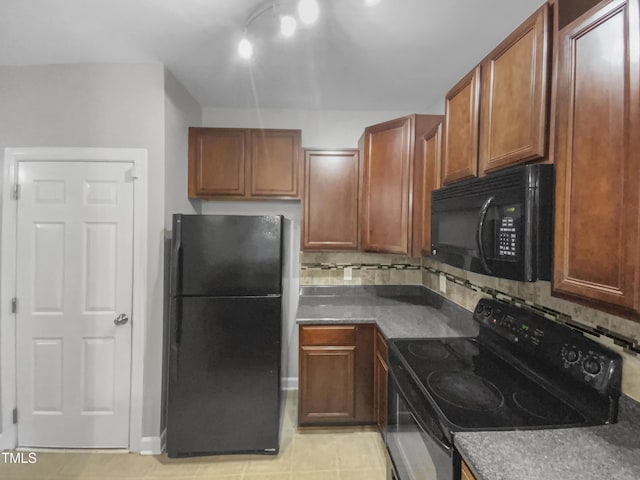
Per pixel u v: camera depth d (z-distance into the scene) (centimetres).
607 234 69
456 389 109
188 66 192
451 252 133
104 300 191
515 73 101
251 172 234
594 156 72
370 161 218
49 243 190
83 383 191
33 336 190
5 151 188
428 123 193
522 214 90
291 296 268
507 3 135
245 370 184
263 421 186
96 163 189
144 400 190
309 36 160
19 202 189
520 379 117
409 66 189
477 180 112
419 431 110
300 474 173
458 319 189
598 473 69
